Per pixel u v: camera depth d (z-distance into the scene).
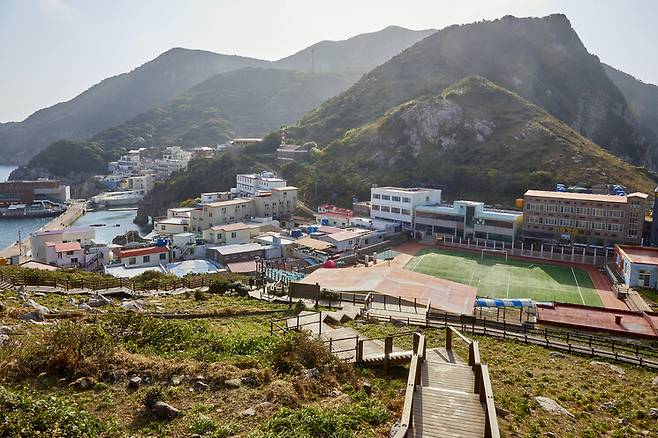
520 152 134.38
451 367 21.34
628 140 194.38
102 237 133.38
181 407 17.17
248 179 138.50
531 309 55.12
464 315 41.06
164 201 158.88
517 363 30.06
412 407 16.42
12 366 18.84
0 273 47.81
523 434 19.38
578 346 35.62
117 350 21.34
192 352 23.08
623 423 22.12
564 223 94.38
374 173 144.62
